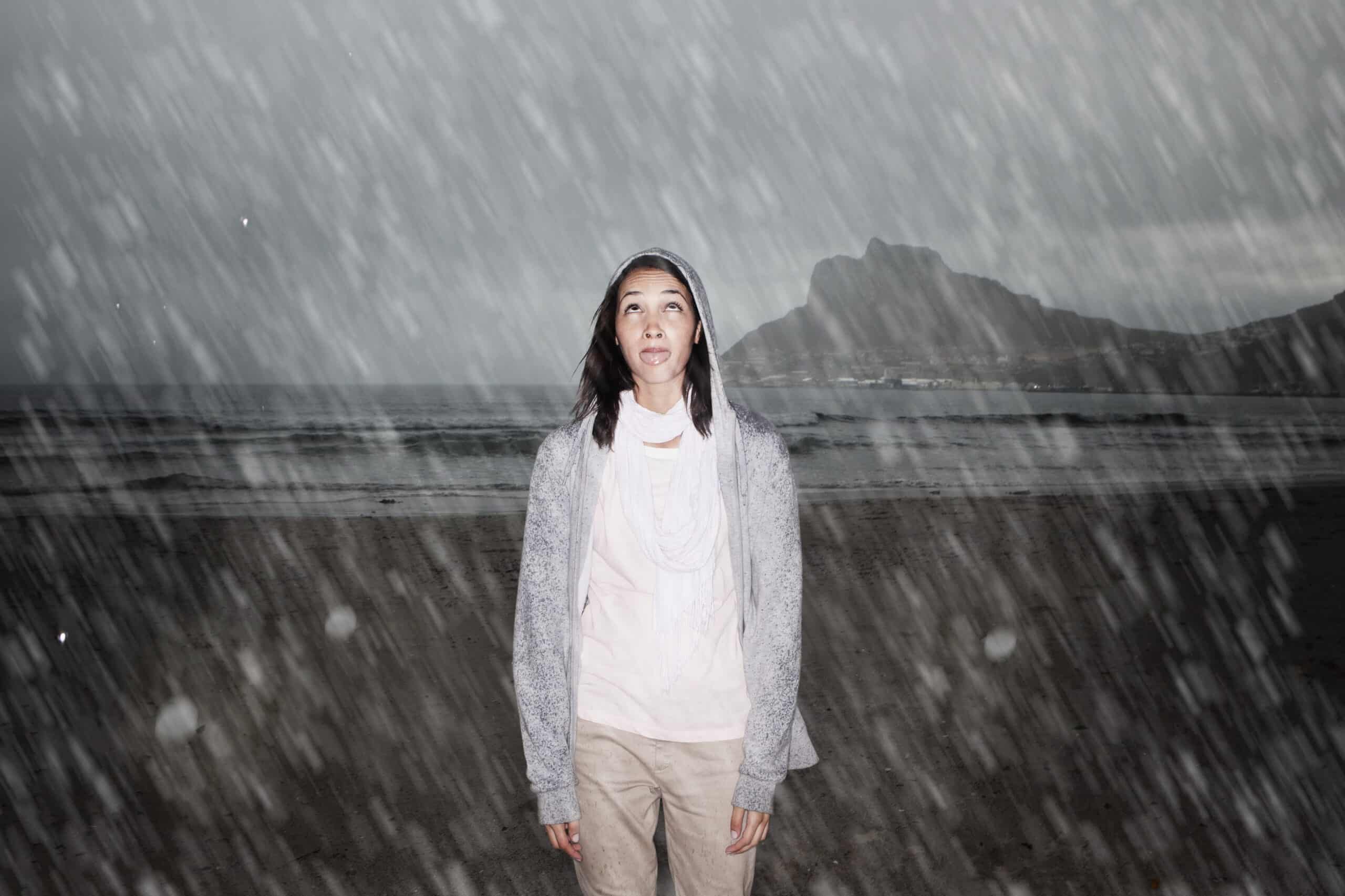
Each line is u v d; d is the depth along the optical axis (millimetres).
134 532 10977
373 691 4863
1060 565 8875
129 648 5707
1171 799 3365
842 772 3664
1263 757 3771
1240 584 7855
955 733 4109
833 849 2996
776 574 1702
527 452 25906
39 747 3990
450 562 9172
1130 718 4289
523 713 1716
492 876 2877
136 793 3510
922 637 5965
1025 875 2812
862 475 19547
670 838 1747
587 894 1717
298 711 4516
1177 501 14508
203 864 2945
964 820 3213
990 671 5145
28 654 5520
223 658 5469
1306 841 3004
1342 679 4898
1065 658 5410
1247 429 36906
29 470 19875
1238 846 2984
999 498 14828
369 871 2908
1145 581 8000
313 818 3305
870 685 4895
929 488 16844
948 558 9242
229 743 4055
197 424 37281
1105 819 3201
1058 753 3850
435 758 3912
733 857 1676
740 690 1714
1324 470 20734
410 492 16484
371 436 30625
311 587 7758
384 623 6469
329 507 14070
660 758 1660
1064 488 16844
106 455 23672
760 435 1729
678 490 1679
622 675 1686
